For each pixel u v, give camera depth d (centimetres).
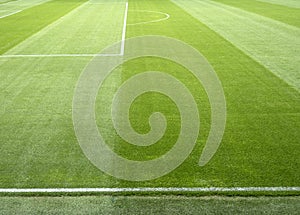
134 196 430
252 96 741
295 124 614
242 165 492
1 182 458
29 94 763
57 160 508
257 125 611
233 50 1136
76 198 427
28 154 524
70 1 2897
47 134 586
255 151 529
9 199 426
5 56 1088
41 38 1360
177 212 403
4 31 1520
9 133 590
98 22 1736
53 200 424
